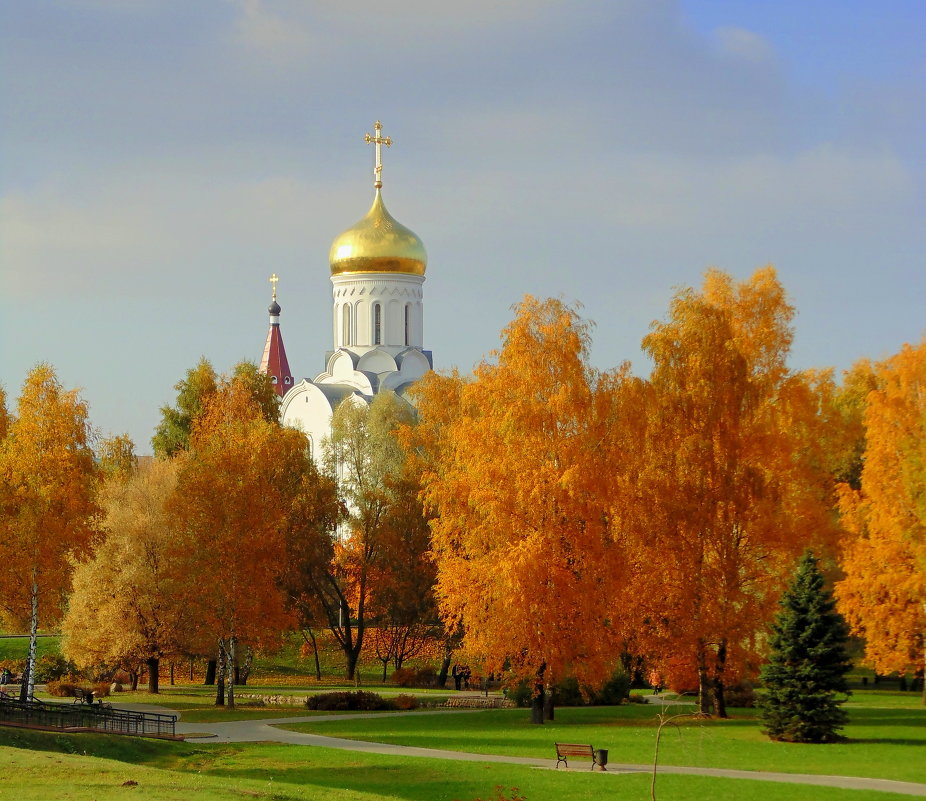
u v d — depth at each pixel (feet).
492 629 157.99
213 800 94.84
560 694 196.44
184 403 304.71
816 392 197.57
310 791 107.96
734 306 179.42
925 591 171.94
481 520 165.07
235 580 194.49
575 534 157.79
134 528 222.48
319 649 285.02
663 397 168.55
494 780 119.44
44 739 134.51
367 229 367.25
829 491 216.95
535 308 165.48
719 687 172.04
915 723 162.30
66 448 188.24
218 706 199.52
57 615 197.98
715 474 168.35
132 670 237.86
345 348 369.09
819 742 144.46
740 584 169.37
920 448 168.86
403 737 152.05
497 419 163.43
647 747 141.69
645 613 166.91
